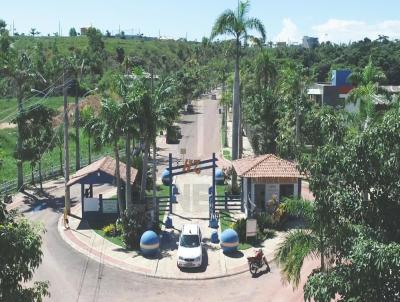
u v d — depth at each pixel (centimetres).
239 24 4191
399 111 1502
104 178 3616
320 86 8462
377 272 1257
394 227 1473
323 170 1535
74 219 3712
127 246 3136
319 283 1398
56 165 5556
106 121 3300
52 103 8100
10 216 1442
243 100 6656
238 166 3912
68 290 2550
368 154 1440
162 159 6006
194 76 11844
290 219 3556
